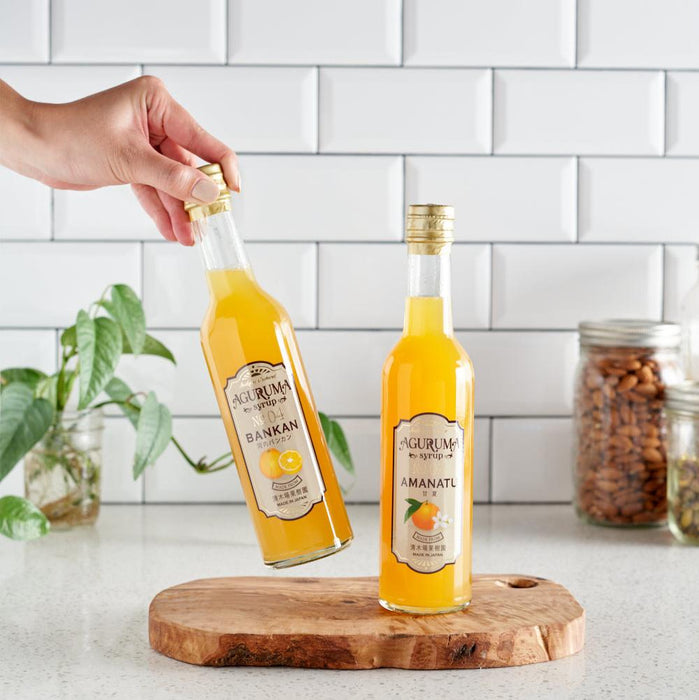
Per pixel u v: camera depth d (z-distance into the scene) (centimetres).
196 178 100
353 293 136
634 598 110
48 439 126
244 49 134
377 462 138
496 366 138
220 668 98
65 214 135
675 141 137
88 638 103
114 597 111
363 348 137
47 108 110
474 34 135
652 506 128
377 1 134
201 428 137
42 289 135
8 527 117
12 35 133
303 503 101
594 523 130
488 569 117
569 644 100
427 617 100
